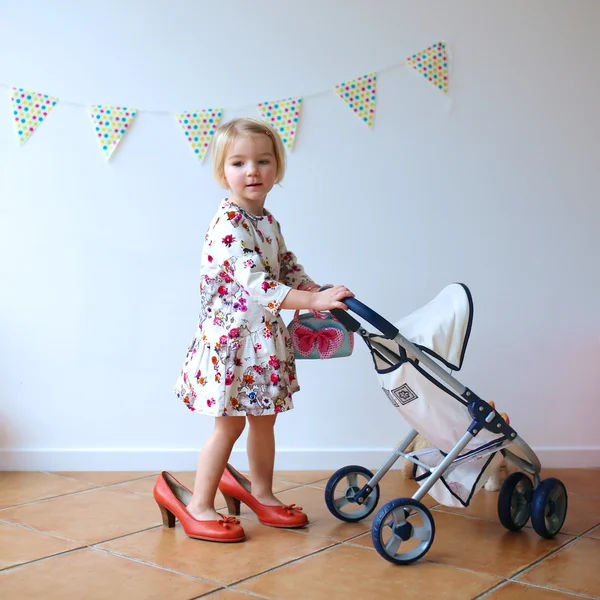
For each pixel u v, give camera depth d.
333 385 2.43
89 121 2.39
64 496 2.11
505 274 2.44
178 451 2.43
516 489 1.82
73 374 2.43
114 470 2.42
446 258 2.43
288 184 2.41
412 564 1.59
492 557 1.63
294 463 2.44
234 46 2.39
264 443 1.88
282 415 2.44
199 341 1.79
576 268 2.45
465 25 2.42
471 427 1.66
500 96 2.43
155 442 2.44
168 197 2.41
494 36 2.42
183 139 2.40
